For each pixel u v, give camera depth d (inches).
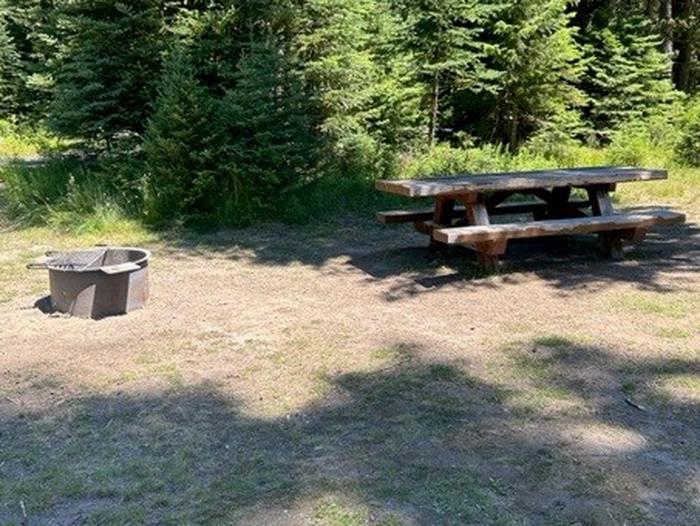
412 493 87.7
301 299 178.2
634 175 214.5
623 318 155.8
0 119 622.5
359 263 216.7
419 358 134.6
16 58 612.4
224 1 312.3
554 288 181.8
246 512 84.2
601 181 208.2
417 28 427.5
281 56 293.3
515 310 163.6
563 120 471.5
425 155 410.0
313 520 82.2
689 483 89.5
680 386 119.1
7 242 245.8
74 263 168.7
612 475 91.4
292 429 106.5
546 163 426.3
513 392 118.0
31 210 281.7
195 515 83.8
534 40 443.5
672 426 105.3
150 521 83.0
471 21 439.2
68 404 115.9
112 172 291.9
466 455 97.3
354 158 352.2
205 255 230.1
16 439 104.2
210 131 270.8
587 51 506.6
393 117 413.1
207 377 127.2
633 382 121.1
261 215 282.0
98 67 293.9
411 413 111.0
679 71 592.7
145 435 105.0
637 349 136.8
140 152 298.4
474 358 134.0
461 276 196.4
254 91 274.5
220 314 165.5
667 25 554.6
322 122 334.6
